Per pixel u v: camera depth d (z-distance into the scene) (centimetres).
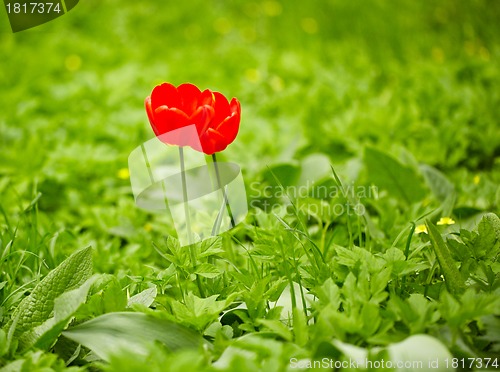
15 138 242
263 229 159
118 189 205
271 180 189
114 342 140
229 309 151
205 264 151
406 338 138
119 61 362
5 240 168
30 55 355
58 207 202
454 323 138
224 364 137
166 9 459
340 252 148
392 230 168
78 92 292
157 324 142
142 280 155
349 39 380
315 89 281
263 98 289
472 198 182
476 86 274
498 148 219
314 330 141
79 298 141
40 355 140
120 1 479
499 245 151
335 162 213
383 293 142
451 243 152
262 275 155
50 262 165
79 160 213
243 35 411
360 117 238
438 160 209
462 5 379
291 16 413
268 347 135
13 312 150
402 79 303
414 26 378
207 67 339
